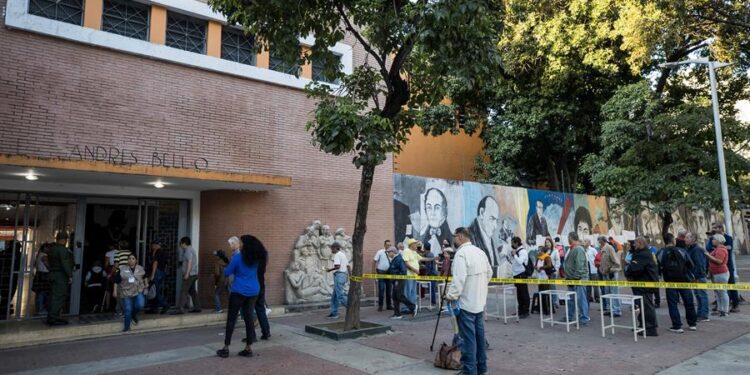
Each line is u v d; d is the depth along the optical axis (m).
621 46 18.61
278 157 13.50
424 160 23.77
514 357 7.56
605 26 18.86
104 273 11.84
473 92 22.72
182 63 11.95
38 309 10.92
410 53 9.73
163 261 11.65
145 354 7.98
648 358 7.44
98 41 10.77
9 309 10.62
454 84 20.69
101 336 9.51
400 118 10.07
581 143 22.98
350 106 8.18
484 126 24.39
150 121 11.41
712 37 19.61
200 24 12.73
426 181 17.06
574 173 25.95
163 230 12.77
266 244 13.03
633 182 17.34
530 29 20.69
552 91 21.31
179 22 12.39
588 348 8.15
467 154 25.94
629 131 17.53
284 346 8.45
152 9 11.74
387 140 8.52
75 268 11.39
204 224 13.05
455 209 17.81
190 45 12.50
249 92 13.17
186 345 8.65
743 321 10.58
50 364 7.45
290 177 12.69
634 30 17.27
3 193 10.84
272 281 12.97
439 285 11.93
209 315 11.02
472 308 6.39
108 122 10.82
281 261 13.22
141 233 12.45
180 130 11.84
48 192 11.21
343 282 11.78
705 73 22.06
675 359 7.36
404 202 16.30
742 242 41.41
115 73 11.05
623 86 19.14
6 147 9.57
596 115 22.64
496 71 8.94
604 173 18.20
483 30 8.34
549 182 26.05
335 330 9.23
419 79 10.11
